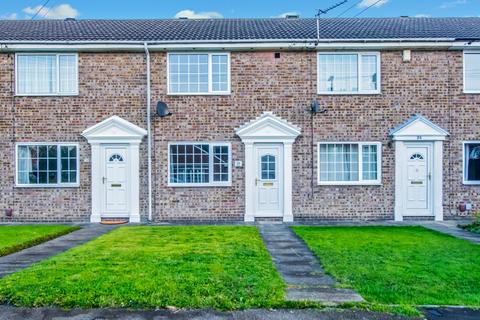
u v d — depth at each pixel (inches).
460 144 682.2
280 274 343.6
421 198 682.2
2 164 679.1
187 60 685.3
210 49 678.5
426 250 427.8
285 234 542.0
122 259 379.9
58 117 679.7
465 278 327.9
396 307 268.2
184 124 680.4
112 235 526.0
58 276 321.4
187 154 682.2
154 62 683.4
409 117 683.4
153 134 680.4
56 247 458.9
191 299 277.0
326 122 681.6
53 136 679.7
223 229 580.7
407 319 254.5
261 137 676.1
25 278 316.5
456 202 682.2
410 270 350.0
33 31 761.6
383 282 317.7
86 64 681.0
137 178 676.7
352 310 265.4
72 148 681.6
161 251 418.3
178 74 685.3
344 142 681.6
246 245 452.4
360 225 629.0
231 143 680.4
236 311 264.8
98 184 676.7
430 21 849.5
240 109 681.6
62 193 678.5
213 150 682.2
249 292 289.4
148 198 677.9
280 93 682.8
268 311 264.8
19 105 679.7
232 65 682.8
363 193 680.4
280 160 681.0
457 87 684.7
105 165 680.4
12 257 407.5
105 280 310.3
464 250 427.8
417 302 278.8
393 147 681.0
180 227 604.4
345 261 381.4
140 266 352.2
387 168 680.4
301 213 678.5
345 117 682.2
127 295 281.0
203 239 493.4
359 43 673.6
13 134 679.7
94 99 680.4
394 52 685.3
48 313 262.8
